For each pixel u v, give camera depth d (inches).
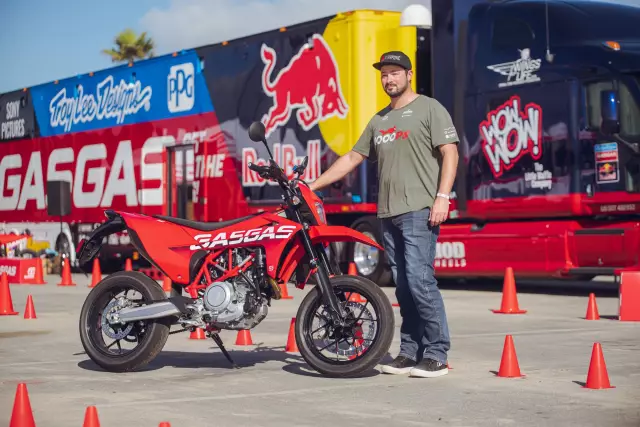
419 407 240.2
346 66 612.4
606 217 539.5
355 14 608.1
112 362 296.0
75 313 484.4
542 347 342.0
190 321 293.4
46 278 794.8
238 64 689.0
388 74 285.9
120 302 301.6
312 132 633.0
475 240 585.6
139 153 780.6
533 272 558.6
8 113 951.0
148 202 770.8
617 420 223.6
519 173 556.1
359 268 626.2
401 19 613.9
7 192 950.4
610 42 529.3
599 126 526.0
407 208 280.1
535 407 238.8
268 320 441.1
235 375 290.7
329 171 298.7
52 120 889.5
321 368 282.5
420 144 280.8
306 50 639.1
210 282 295.9
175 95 743.7
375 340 278.4
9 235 815.1
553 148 541.0
